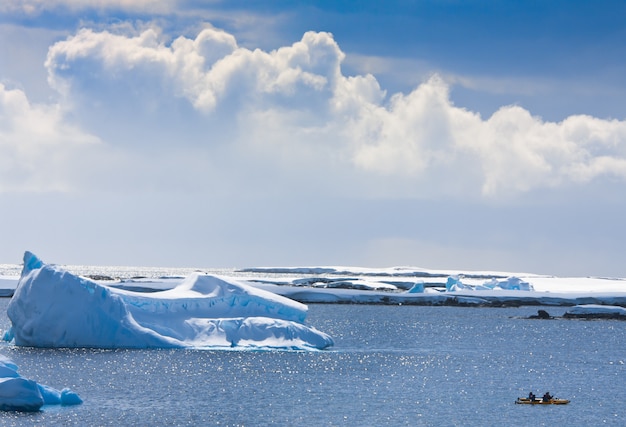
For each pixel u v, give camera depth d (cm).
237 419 15562
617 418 16362
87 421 14625
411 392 18875
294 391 18575
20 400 14888
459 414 16438
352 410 16600
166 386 18725
